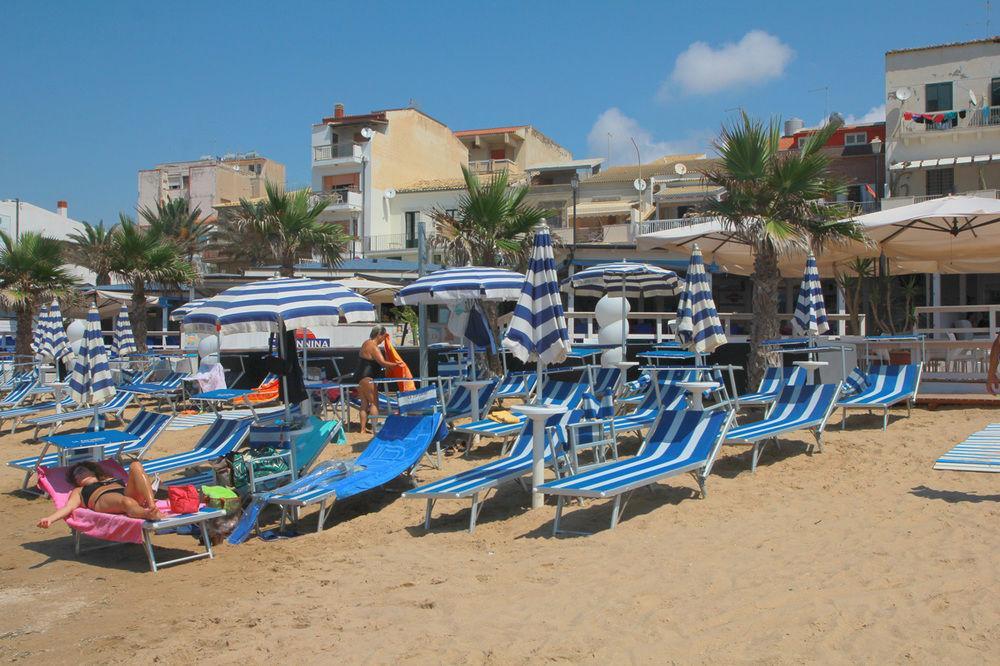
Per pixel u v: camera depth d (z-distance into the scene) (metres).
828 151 36.41
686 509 6.89
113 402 14.56
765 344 11.38
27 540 7.70
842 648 3.87
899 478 7.53
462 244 15.66
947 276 29.14
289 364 9.33
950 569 4.87
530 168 47.47
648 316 16.23
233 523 7.48
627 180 44.22
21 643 4.89
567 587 5.13
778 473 8.05
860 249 13.52
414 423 9.05
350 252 48.72
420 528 7.29
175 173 61.28
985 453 6.45
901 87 34.81
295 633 4.68
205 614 5.22
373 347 11.51
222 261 30.16
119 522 6.63
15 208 46.31
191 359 18.11
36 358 20.86
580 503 7.51
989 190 29.56
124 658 4.50
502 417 10.78
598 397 10.21
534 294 7.27
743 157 11.95
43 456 9.70
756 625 4.21
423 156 54.03
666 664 3.85
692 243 13.96
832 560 5.23
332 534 7.35
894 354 12.88
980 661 3.63
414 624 4.70
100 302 26.28
